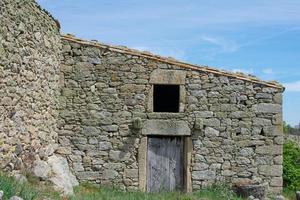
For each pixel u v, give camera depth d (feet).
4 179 25.77
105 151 42.50
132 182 42.39
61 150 42.22
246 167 43.09
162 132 42.65
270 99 43.50
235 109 43.27
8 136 30.48
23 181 29.99
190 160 42.78
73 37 42.73
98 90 42.73
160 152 43.29
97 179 42.27
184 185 42.91
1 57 29.01
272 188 42.96
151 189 42.93
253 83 43.52
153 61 42.98
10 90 30.71
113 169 42.37
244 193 41.73
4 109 29.78
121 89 42.80
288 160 54.65
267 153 43.21
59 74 42.37
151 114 42.70
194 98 43.09
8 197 23.44
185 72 43.14
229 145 43.11
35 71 35.63
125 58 42.93
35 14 35.24
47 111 39.01
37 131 36.35
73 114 42.50
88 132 42.50
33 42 35.01
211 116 43.09
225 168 42.93
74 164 42.22
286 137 74.74
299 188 52.31
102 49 42.93
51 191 31.78
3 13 29.19
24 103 33.42
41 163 35.22
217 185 42.65
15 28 31.35
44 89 37.99
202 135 43.01
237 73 43.62
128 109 42.75
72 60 42.73
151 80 42.86
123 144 42.60
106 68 42.86
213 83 43.27
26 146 33.86
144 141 42.65
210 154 42.93
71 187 36.83
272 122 43.37
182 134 42.75
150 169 43.09
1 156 29.22
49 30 38.93
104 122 42.63
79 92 42.60
